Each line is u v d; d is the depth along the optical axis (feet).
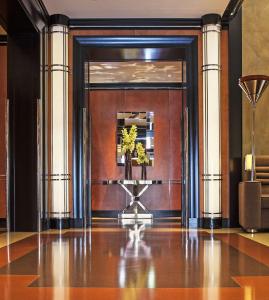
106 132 34.32
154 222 26.73
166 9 22.35
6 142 21.57
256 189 20.30
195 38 23.47
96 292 8.52
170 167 34.19
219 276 10.05
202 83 23.29
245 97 23.93
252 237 18.30
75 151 23.13
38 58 21.75
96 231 20.93
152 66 32.04
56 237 18.40
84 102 23.32
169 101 34.37
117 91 34.24
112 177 34.17
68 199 22.85
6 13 19.30
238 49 23.25
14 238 18.21
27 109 21.68
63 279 9.77
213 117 22.81
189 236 18.60
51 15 22.91
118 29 23.53
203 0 21.34
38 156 21.49
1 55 25.57
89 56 24.26
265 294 8.32
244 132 23.82
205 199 22.75
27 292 8.55
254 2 24.44
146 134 34.47
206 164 22.80
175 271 10.64
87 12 22.63
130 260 12.26
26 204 21.38
